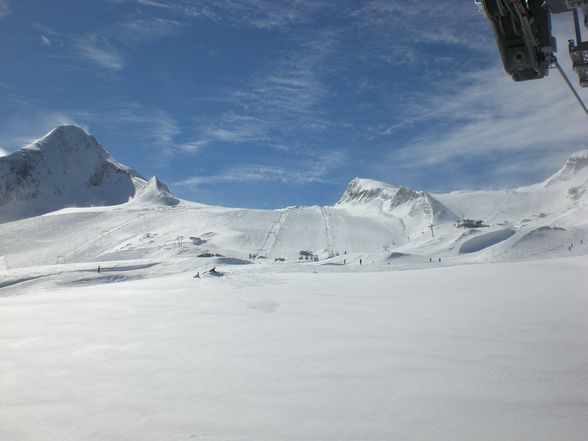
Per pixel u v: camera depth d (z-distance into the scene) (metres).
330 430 5.30
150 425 5.51
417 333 9.27
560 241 58.09
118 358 7.80
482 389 6.40
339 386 6.52
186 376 6.96
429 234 119.56
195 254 93.75
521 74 4.70
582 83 4.66
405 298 13.35
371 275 19.47
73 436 5.31
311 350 8.14
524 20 3.98
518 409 5.79
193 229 125.81
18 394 6.44
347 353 7.96
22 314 11.12
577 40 4.41
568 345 8.40
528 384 6.57
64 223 141.88
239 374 7.02
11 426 5.57
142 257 96.75
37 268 62.41
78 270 59.09
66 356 7.95
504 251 57.25
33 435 5.36
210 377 6.91
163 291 14.17
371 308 11.84
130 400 6.18
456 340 8.76
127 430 5.41
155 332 9.40
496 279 18.19
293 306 11.98
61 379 6.93
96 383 6.76
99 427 5.49
